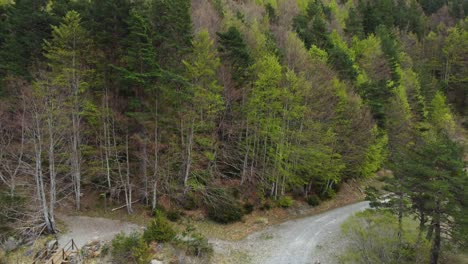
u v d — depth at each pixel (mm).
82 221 25812
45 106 23141
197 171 29844
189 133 28391
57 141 26484
